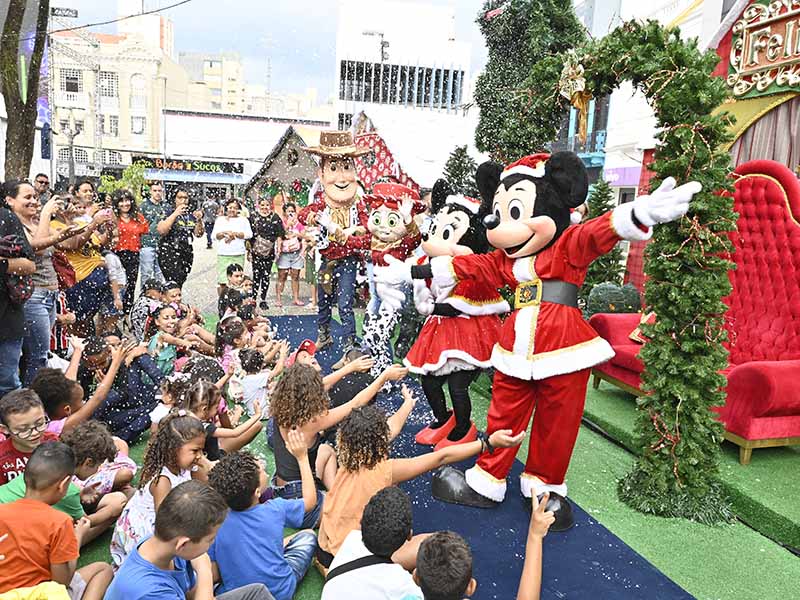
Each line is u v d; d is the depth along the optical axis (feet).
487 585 9.57
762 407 12.90
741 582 10.00
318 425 10.67
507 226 10.93
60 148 106.93
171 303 18.69
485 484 11.89
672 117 11.73
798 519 10.98
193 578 7.93
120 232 21.84
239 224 28.22
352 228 19.63
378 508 7.23
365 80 92.07
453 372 13.76
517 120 15.67
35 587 6.64
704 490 12.02
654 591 9.58
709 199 11.62
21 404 8.93
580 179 10.67
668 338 12.20
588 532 11.22
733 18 18.70
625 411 16.55
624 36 12.32
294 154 44.93
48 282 14.15
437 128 33.73
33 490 7.50
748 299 16.61
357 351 17.46
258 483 8.71
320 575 9.83
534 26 22.95
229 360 16.55
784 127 17.57
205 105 144.56
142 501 9.04
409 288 20.57
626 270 27.86
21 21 19.27
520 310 11.35
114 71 111.04
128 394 13.85
